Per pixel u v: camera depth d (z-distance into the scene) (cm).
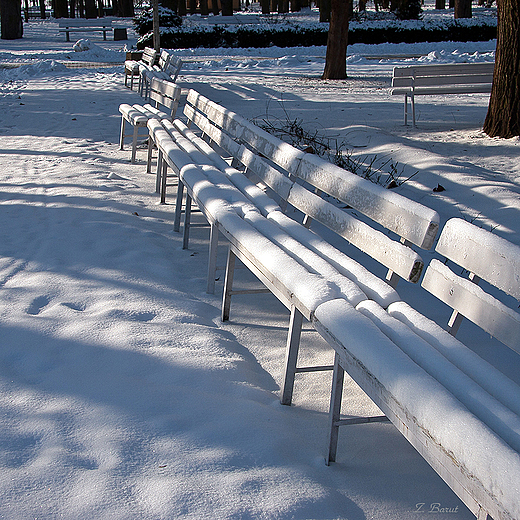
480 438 146
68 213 555
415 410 167
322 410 268
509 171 728
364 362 194
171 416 244
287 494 202
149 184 699
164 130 643
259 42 3061
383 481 217
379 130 951
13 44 3192
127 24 4428
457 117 1154
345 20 1814
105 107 1247
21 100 1335
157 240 498
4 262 426
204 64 2262
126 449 220
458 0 3603
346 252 490
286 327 354
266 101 1345
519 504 127
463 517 199
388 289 255
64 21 3428
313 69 2162
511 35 895
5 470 204
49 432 228
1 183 670
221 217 353
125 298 366
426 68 1030
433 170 698
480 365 200
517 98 906
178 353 300
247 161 463
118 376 275
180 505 192
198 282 415
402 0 3722
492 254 215
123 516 186
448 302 238
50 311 344
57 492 195
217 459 218
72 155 834
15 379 269
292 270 263
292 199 371
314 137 873
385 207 269
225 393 269
